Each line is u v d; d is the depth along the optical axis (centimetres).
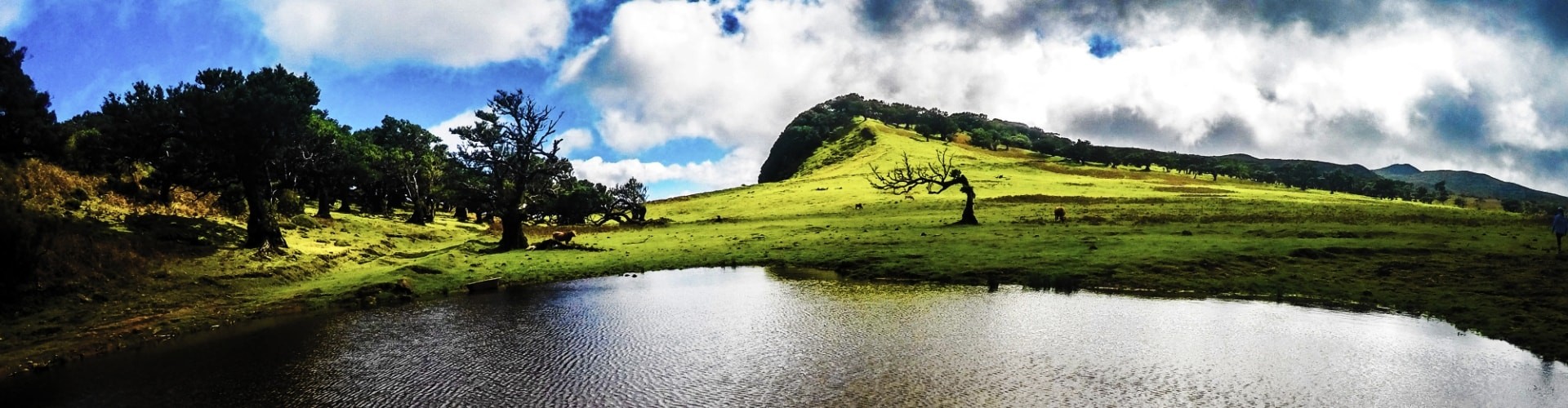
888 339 1912
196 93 4056
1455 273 2623
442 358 1819
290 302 2647
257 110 3956
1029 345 1814
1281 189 11662
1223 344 1809
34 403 1516
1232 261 3017
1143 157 18212
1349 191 13562
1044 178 12450
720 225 6631
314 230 4978
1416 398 1384
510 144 4953
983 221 5697
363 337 2073
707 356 1794
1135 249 3425
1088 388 1466
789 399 1444
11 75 3916
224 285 2995
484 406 1453
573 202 7594
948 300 2455
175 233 3819
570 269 3578
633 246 4825
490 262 3909
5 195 3306
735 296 2694
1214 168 16112
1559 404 1330
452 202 8338
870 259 3519
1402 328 1941
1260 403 1373
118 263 3009
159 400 1521
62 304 2486
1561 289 2212
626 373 1661
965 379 1542
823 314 2272
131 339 2069
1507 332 1808
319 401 1497
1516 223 4988
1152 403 1374
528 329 2155
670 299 2658
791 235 5172
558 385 1579
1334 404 1358
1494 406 1330
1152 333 1928
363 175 7731
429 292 2938
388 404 1472
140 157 4412
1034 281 2814
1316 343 1805
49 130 4056
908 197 8762
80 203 3906
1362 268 2820
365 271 3562
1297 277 2694
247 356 1869
